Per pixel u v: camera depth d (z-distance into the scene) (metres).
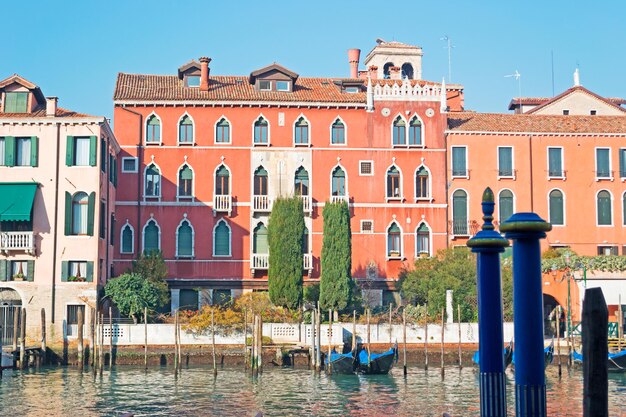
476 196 49.84
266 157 48.28
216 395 30.34
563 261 45.19
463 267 43.97
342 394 30.86
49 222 40.50
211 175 47.88
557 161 50.78
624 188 50.91
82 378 34.81
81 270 40.66
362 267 48.47
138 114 47.62
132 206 47.19
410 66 70.12
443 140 49.75
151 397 29.66
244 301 43.03
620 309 41.44
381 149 49.16
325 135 48.81
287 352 40.41
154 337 40.03
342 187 48.91
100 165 41.25
